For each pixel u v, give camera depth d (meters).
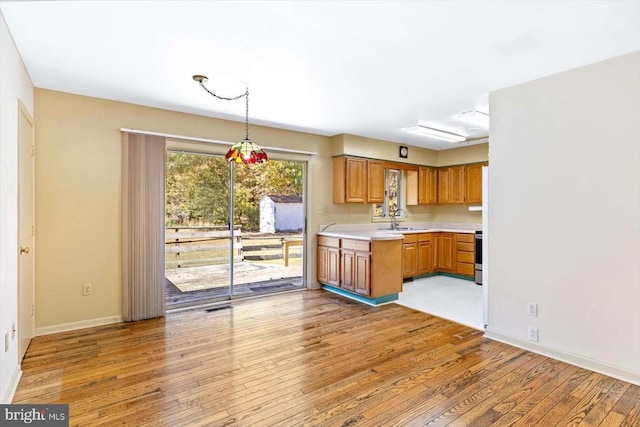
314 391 2.27
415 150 6.20
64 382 2.36
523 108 3.02
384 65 2.72
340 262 4.77
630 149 2.43
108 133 3.57
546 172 2.86
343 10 1.96
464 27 2.15
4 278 2.06
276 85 3.17
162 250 3.83
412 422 1.94
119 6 1.93
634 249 2.41
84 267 3.45
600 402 2.15
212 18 2.05
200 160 4.34
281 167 5.05
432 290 5.08
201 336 3.23
